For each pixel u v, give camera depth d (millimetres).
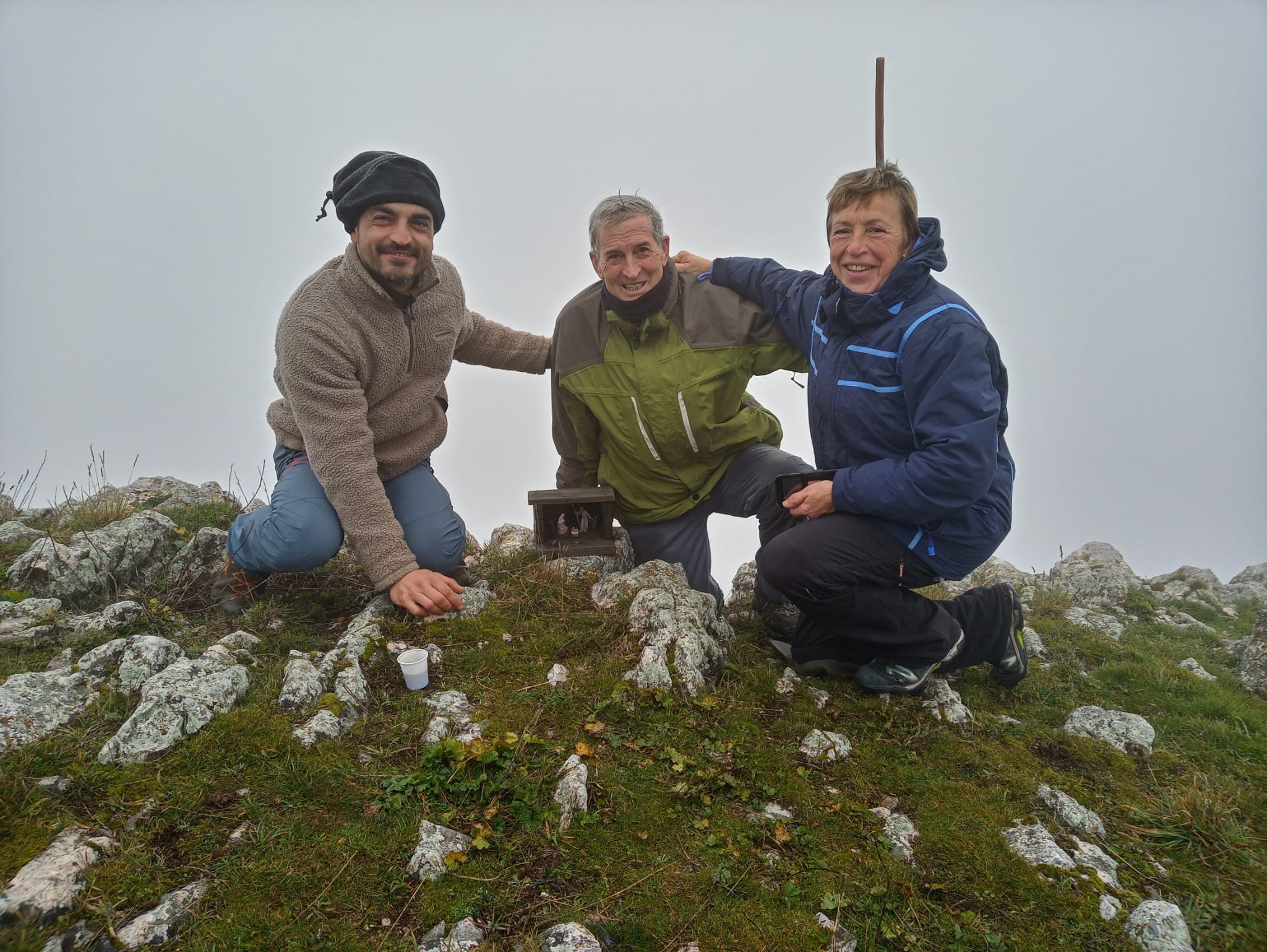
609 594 4121
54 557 3955
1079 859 2635
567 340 4531
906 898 2418
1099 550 6438
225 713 2982
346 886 2322
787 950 2213
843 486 3355
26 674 3014
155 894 2223
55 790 2525
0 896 2092
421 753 2951
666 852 2537
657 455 4547
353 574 4438
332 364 3605
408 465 4223
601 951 2156
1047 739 3383
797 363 4461
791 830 2658
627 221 4047
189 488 5691
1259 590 6098
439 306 3994
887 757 3137
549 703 3262
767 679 3609
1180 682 4098
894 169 3297
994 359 3324
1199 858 2693
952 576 3521
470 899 2311
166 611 3844
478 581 4340
